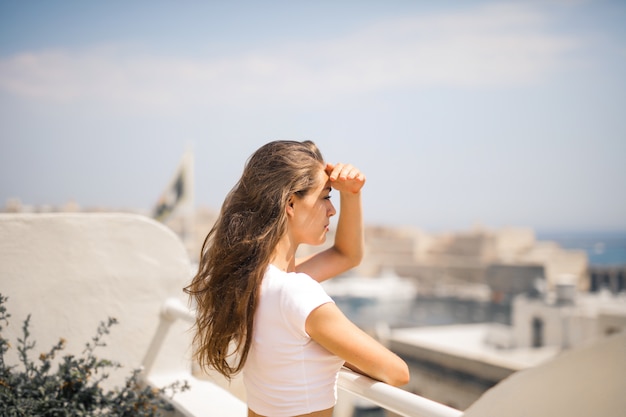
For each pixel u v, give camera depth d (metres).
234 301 1.34
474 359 17.11
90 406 2.18
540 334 22.41
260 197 1.37
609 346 0.83
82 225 2.61
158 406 2.31
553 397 0.92
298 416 1.32
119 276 2.67
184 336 2.82
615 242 194.62
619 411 0.85
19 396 2.08
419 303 77.25
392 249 105.31
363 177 1.50
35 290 2.53
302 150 1.42
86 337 2.61
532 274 68.38
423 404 1.20
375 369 1.28
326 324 1.28
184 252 2.82
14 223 2.50
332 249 1.70
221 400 2.51
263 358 1.35
